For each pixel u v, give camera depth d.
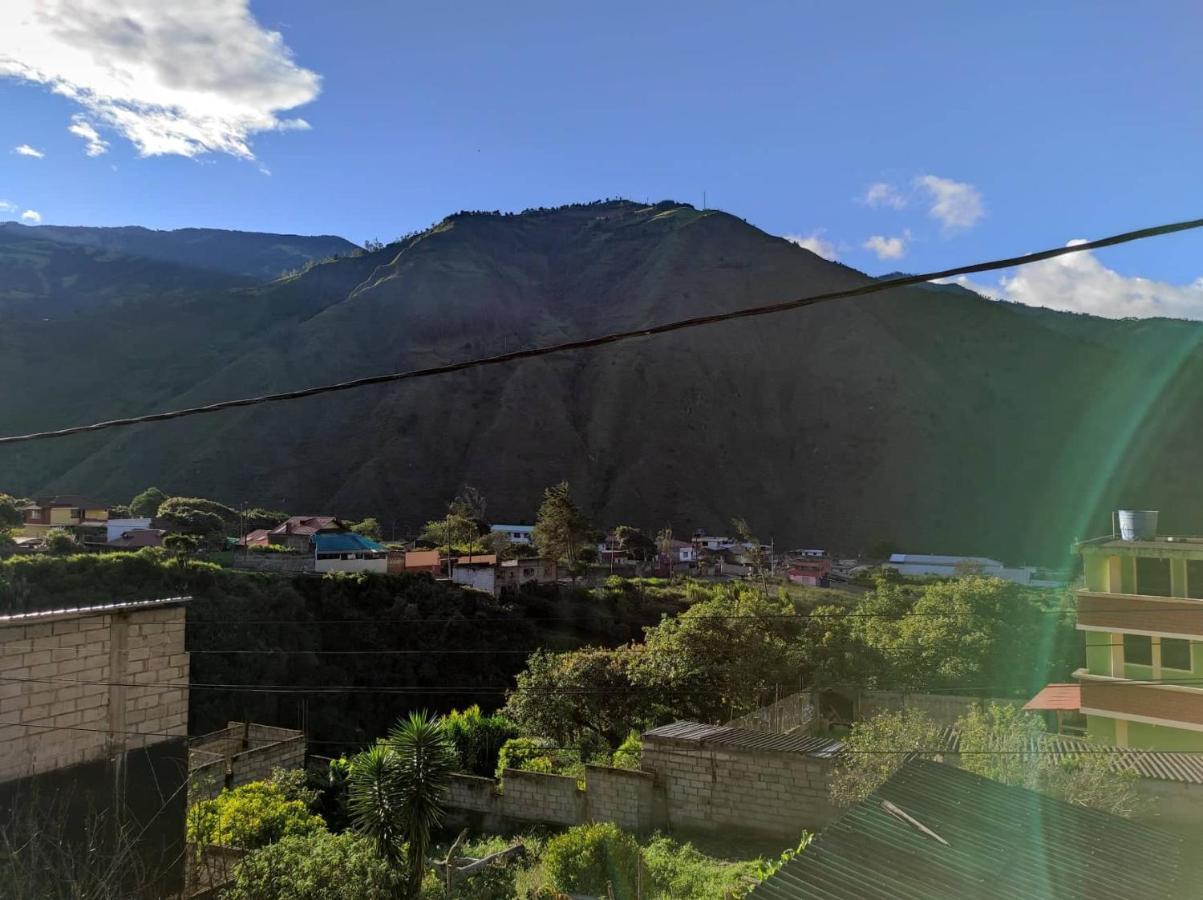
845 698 30.41
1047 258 3.88
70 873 9.91
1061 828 11.09
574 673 27.25
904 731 17.27
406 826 13.91
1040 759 15.66
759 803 18.38
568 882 15.48
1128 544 21.84
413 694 42.25
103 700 12.00
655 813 19.44
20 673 10.95
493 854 17.70
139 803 12.27
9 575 36.38
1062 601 37.25
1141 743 21.03
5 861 10.25
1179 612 20.66
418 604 48.97
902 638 32.12
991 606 34.06
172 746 12.95
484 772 25.58
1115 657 21.67
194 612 40.12
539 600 55.03
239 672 37.47
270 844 14.76
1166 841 11.10
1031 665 31.67
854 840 10.50
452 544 72.62
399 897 13.34
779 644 29.25
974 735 16.95
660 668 26.97
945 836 10.62
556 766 23.27
